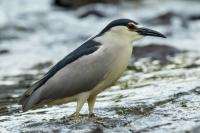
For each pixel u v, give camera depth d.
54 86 11.42
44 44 27.03
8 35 28.73
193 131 9.66
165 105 12.05
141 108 11.95
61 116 11.91
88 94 11.48
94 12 32.12
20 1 35.03
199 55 21.72
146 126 10.42
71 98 11.58
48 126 10.97
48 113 12.34
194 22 31.19
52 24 30.77
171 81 15.27
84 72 11.39
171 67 18.95
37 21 31.16
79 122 11.07
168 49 22.20
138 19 31.59
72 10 34.50
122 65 11.61
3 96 15.38
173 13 31.86
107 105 12.52
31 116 12.12
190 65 19.12
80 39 28.08
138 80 16.34
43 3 35.16
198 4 37.66
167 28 29.70
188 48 23.75
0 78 18.84
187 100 12.33
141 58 21.47
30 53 24.67
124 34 11.62
